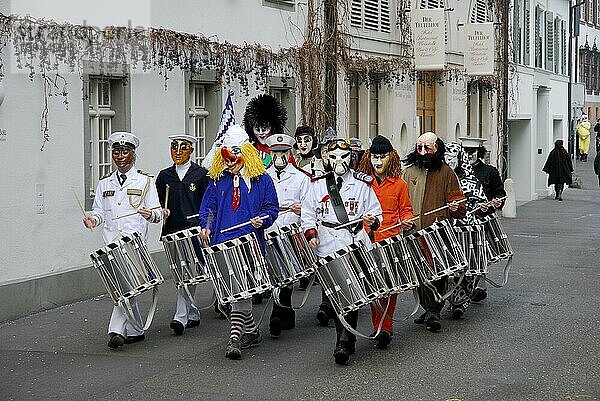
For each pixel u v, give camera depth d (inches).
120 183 498.9
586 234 1078.4
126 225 495.5
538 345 498.6
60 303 603.8
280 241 500.4
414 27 1144.8
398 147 1128.8
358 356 473.7
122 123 672.4
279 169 571.8
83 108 627.2
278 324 512.7
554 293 665.0
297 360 465.7
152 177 506.6
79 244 625.6
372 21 1066.1
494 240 585.6
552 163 1616.6
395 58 1109.1
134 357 471.5
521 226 1169.4
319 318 547.5
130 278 472.4
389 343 498.3
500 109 1459.2
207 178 540.7
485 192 594.2
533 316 577.0
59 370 446.6
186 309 529.7
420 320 555.2
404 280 474.0
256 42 842.8
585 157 2652.6
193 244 515.8
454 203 530.6
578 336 520.7
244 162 468.4
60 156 607.5
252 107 624.4
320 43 940.6
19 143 573.3
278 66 874.8
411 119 1167.6
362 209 471.5
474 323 555.2
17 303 566.3
